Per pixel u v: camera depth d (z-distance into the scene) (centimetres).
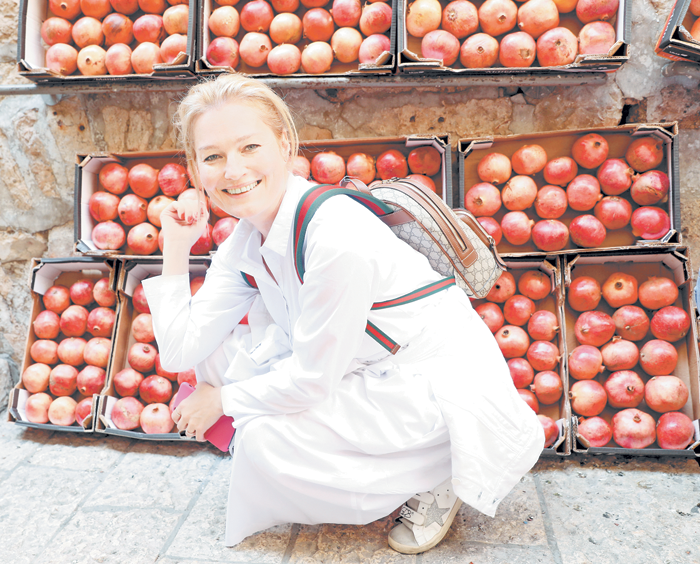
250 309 157
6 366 246
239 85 116
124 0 210
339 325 116
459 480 125
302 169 205
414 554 142
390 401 127
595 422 184
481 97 216
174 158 221
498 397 130
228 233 204
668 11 201
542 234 196
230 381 151
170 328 146
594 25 188
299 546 147
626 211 193
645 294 194
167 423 202
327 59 201
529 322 202
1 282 254
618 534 148
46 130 237
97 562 145
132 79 210
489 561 139
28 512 168
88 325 221
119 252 220
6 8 234
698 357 185
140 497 174
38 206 247
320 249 113
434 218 139
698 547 142
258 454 128
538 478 175
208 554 146
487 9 193
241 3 212
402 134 223
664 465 179
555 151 204
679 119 210
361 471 128
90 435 214
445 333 131
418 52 204
